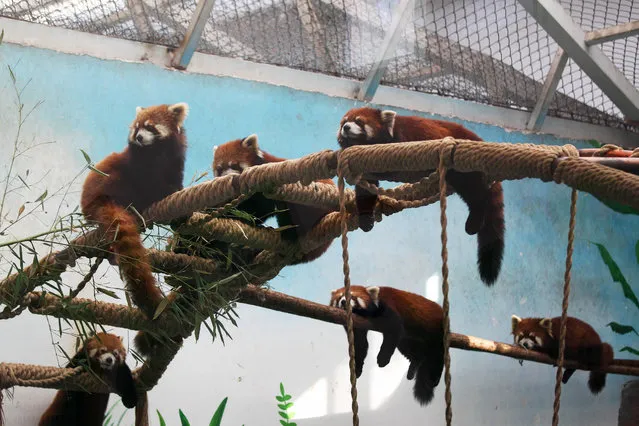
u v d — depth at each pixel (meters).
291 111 4.38
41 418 3.66
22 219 3.76
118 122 4.08
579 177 1.81
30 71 3.91
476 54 4.30
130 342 3.90
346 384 4.40
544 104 4.30
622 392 4.62
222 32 4.35
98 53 4.12
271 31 4.38
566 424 4.55
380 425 4.30
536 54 4.27
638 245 4.90
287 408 4.20
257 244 3.21
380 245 4.44
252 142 3.63
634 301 4.73
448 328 2.03
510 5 4.20
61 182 3.89
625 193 1.70
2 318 3.02
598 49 4.07
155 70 4.21
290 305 3.70
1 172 3.76
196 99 4.23
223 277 3.28
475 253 4.64
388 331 3.80
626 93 4.10
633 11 3.98
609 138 4.48
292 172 2.66
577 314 4.68
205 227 3.15
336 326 4.48
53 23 4.05
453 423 4.32
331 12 4.28
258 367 4.21
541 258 4.61
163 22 4.23
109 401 3.88
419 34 4.23
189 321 3.20
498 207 3.24
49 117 3.92
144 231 3.23
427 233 4.57
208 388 4.07
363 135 3.11
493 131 4.27
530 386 4.55
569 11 4.00
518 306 4.54
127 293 2.92
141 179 3.24
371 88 4.36
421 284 4.51
